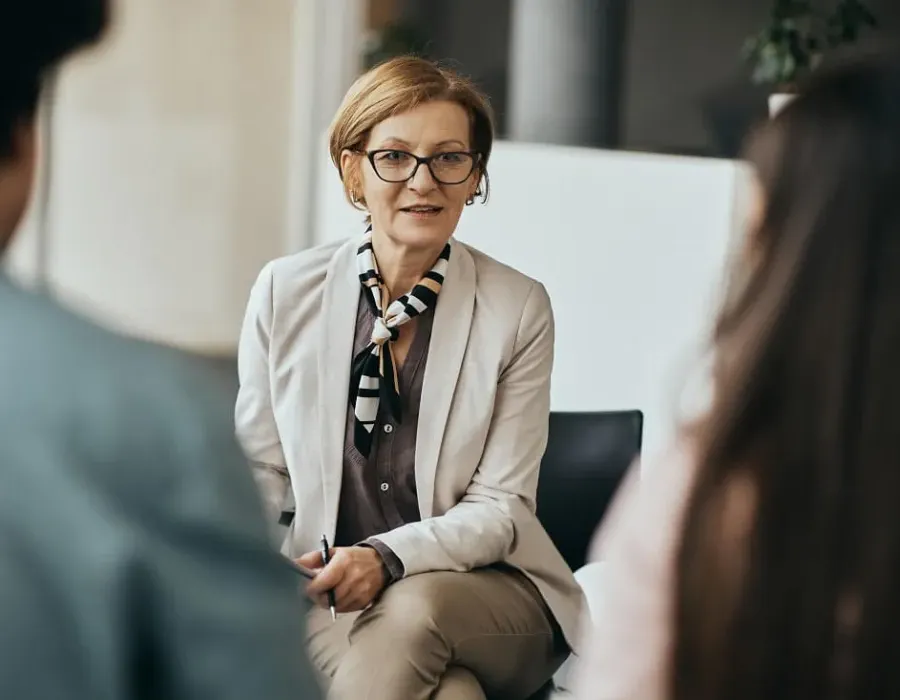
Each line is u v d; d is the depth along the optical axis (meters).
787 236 0.84
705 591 0.85
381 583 2.03
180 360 0.74
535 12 4.66
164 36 5.60
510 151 3.51
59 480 0.67
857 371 0.81
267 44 5.74
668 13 5.71
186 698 0.69
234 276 5.88
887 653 0.82
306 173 5.86
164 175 5.71
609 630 0.92
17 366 0.69
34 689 0.65
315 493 2.15
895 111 0.84
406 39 5.47
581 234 3.41
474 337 2.20
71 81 5.51
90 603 0.65
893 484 0.81
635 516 0.93
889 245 0.82
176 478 0.70
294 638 0.71
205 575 0.69
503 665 2.07
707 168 3.24
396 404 2.15
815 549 0.82
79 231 5.66
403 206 2.14
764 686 0.84
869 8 3.84
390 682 1.92
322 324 2.19
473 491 2.20
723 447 0.84
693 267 3.25
